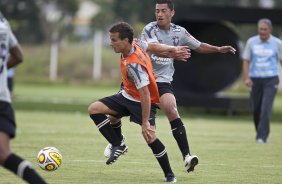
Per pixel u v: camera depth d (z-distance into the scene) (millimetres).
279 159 34781
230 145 41250
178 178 27594
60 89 111250
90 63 130000
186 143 28359
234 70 70000
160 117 64938
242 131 51750
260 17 65062
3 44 19812
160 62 28938
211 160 33750
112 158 26562
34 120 56094
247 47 44531
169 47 26734
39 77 127812
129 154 35062
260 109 44500
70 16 151125
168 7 29203
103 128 26828
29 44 143000
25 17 141750
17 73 127875
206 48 29812
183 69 68875
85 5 197500
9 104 19906
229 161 33500
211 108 67562
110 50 133625
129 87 26750
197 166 31344
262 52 43969
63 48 132625
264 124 43625
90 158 33125
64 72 129000
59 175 27578
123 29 24844
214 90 70062
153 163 31812
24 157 32844
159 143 26281
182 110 75688
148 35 29547
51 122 54625
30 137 42438
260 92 44344
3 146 19578
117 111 27094
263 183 26766
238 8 65250
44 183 19703
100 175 27891
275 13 65000
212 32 69375
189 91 69188
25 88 110938
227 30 69375
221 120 63688
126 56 25219
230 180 27328
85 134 45375
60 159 27984
